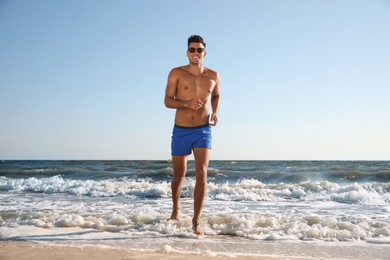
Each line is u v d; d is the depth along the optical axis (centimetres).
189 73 391
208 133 379
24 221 397
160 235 340
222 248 291
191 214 457
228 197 707
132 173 1398
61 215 434
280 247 301
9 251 244
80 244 292
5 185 948
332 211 525
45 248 254
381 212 518
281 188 847
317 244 314
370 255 278
